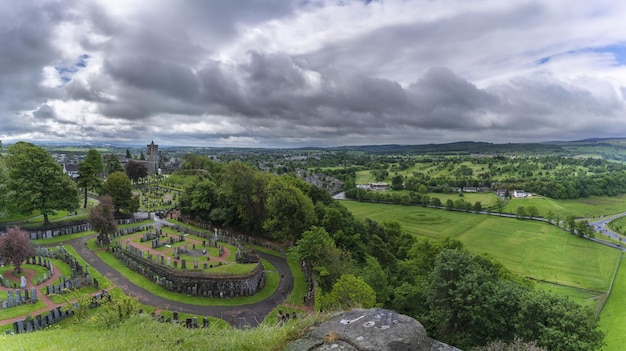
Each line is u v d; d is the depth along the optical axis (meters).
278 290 45.56
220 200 72.56
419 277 49.88
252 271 44.72
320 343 7.59
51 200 59.12
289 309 39.09
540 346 27.86
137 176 118.50
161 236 59.19
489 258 53.81
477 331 31.55
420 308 37.78
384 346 6.96
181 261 45.12
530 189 172.50
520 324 29.42
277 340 8.35
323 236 48.28
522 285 44.97
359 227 73.00
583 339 27.66
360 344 7.13
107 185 71.31
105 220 51.56
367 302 30.19
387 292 40.94
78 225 60.97
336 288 31.34
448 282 32.91
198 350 10.50
